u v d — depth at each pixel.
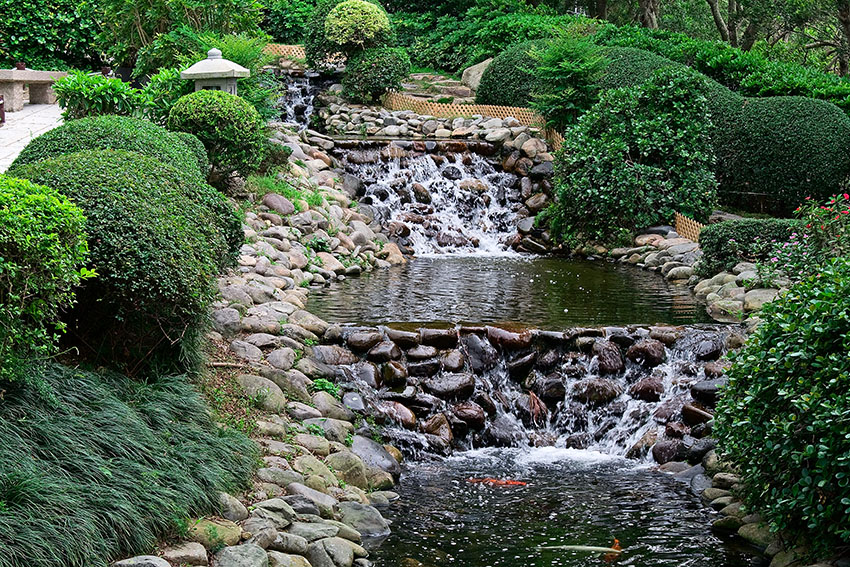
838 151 14.84
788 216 15.30
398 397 8.37
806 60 29.02
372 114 18.80
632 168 14.30
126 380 6.41
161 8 17.61
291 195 13.43
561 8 27.31
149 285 6.29
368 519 6.36
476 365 8.95
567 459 8.15
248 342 8.33
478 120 17.92
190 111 11.82
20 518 4.53
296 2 25.12
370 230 13.95
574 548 6.18
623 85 16.80
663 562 6.00
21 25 20.97
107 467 5.29
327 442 7.18
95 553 4.66
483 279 12.22
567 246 14.73
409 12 26.69
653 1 26.72
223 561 5.14
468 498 7.08
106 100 12.87
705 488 7.25
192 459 5.87
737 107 15.70
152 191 6.96
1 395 5.25
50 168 6.71
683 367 8.81
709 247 12.08
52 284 5.41
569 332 9.18
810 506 5.62
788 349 6.07
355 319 9.59
